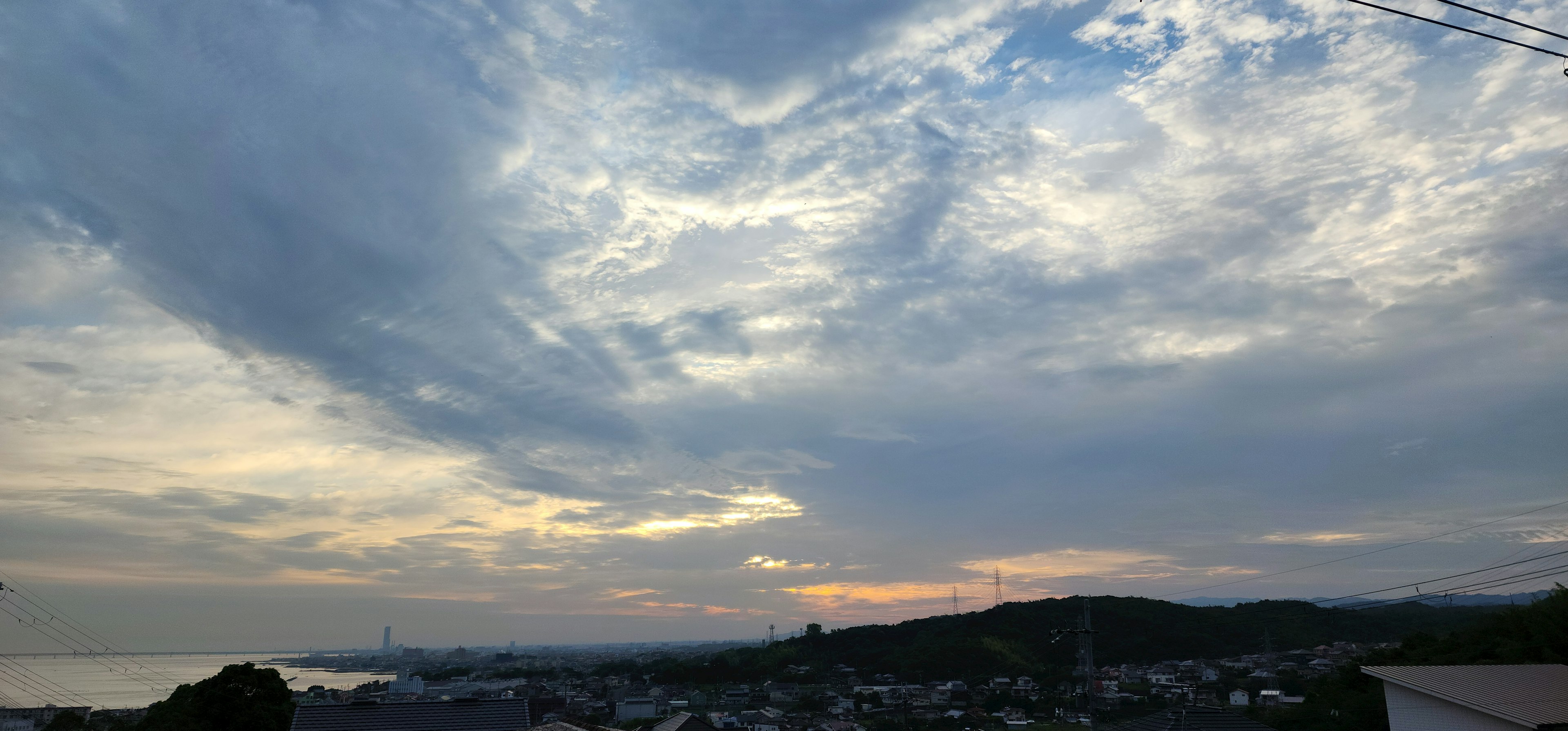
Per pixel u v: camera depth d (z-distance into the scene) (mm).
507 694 115125
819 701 104250
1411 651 58031
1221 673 98188
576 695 122375
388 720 37312
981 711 90000
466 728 37469
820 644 165500
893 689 108875
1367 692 49656
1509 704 28375
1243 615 127750
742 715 87688
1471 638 53219
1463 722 29328
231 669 49531
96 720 84875
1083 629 46344
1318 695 57438
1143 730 35969
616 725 80062
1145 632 125438
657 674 148250
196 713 47219
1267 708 59500
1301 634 115750
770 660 151625
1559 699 28844
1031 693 100875
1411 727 31312
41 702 94125
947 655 129000
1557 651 42406
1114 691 93312
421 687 143750
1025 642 130375
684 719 37062
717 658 164750
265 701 49656
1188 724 34438
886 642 154750
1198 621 127688
